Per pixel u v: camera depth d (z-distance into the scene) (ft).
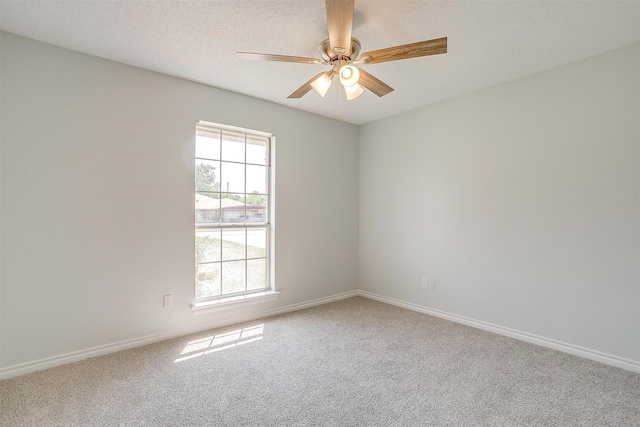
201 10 6.31
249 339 9.33
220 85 9.97
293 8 6.26
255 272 11.40
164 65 8.66
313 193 12.79
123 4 6.12
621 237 7.66
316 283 12.91
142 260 8.81
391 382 6.98
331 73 6.84
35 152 7.34
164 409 5.99
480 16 6.49
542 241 8.96
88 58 8.03
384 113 12.79
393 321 10.95
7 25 6.81
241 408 6.05
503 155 9.77
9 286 7.08
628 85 7.57
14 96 7.13
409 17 6.53
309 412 5.94
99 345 8.18
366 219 14.17
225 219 10.69
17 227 7.16
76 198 7.84
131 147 8.63
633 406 6.13
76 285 7.87
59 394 6.44
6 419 5.65
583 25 6.77
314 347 8.79
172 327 9.34
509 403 6.23
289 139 12.00
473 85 9.97
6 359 7.06
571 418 5.78
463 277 10.76
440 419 5.75
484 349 8.66
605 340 7.88
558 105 8.66
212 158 10.42
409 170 12.47
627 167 7.57
